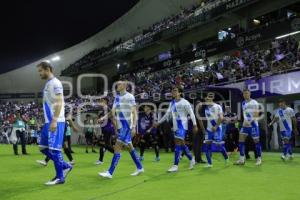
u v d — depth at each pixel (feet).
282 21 65.26
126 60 119.96
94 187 20.51
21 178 24.85
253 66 59.31
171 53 99.40
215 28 88.84
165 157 44.47
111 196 17.80
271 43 66.59
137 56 117.19
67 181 22.80
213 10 81.56
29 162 37.50
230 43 76.54
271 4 74.43
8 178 24.86
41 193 18.78
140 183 21.97
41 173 27.76
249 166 31.76
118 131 24.79
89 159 41.78
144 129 41.39
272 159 38.78
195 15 88.28
